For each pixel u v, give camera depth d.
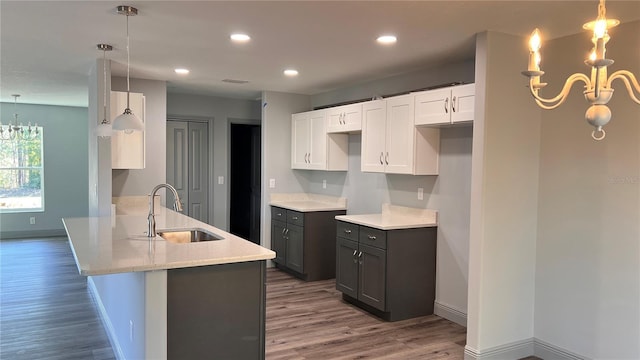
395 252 4.38
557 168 3.50
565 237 3.45
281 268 6.41
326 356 3.59
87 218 4.19
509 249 3.53
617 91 3.13
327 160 5.79
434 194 4.61
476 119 3.45
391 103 4.66
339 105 6.06
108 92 4.42
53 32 3.47
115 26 3.30
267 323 4.31
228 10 2.92
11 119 8.42
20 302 4.89
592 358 3.30
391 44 3.73
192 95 6.84
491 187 3.43
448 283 4.47
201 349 2.77
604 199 3.21
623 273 3.12
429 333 4.11
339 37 3.54
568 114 3.43
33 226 8.72
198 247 2.98
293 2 2.77
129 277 3.06
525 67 3.52
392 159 4.67
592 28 1.72
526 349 3.65
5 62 4.58
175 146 6.80
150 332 2.57
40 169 8.82
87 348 3.72
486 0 2.70
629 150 3.07
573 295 3.41
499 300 3.51
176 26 3.29
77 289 5.39
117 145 4.61
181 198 6.87
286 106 6.54
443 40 3.60
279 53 4.09
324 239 5.86
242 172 8.85
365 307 4.74
